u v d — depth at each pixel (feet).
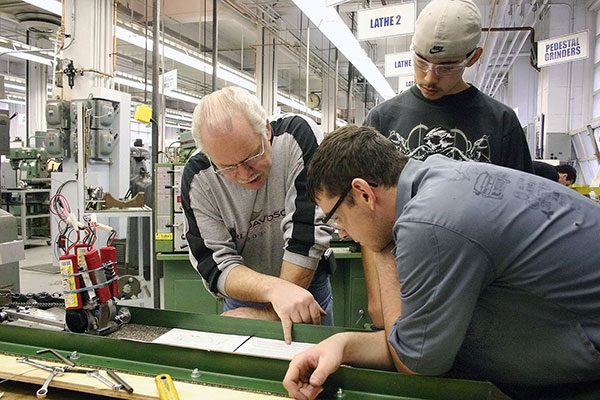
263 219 4.29
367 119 4.91
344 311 9.40
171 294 9.30
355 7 18.10
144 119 10.22
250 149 3.50
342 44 14.61
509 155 4.40
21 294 4.34
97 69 14.32
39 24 20.07
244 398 2.82
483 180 2.49
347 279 9.23
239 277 3.98
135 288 4.59
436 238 2.32
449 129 4.44
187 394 2.86
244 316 3.92
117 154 14.62
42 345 3.55
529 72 30.94
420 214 2.40
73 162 14.11
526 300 2.42
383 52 25.95
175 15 19.53
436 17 3.89
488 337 2.62
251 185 3.83
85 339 3.42
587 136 21.25
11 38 23.90
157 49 11.20
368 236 2.91
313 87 34.83
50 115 13.91
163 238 9.14
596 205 2.66
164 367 3.22
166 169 9.06
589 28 22.41
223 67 21.06
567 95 23.16
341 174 2.70
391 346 2.75
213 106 3.48
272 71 22.58
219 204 4.19
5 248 4.79
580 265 2.36
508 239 2.33
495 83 35.94
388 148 2.78
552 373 2.59
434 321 2.40
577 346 2.40
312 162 2.89
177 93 26.86
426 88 4.32
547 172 9.95
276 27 21.65
